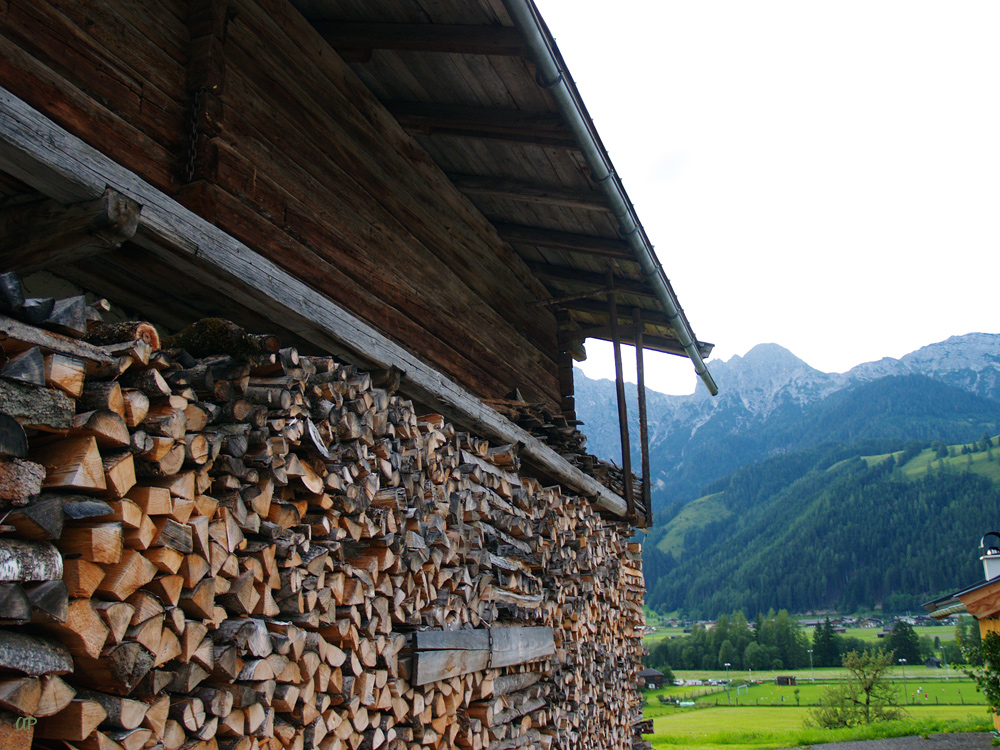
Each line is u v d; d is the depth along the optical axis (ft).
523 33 15.98
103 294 14.28
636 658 30.73
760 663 361.30
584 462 27.50
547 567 21.07
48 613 6.34
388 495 13.01
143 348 8.21
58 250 11.26
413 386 17.56
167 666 8.19
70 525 7.10
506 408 22.44
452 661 14.32
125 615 7.29
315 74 17.43
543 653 19.20
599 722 24.94
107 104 12.28
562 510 22.94
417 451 14.35
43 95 11.10
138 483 8.07
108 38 12.50
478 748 15.53
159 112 13.32
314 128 17.15
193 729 8.11
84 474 6.92
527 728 18.49
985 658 42.32
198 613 8.50
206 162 13.60
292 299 14.33
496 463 19.17
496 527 18.24
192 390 9.07
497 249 27.55
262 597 9.57
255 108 15.15
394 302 19.81
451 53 18.49
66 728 6.79
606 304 33.47
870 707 111.55
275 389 10.11
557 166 22.41
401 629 13.46
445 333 22.61
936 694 205.87
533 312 30.66
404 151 21.34
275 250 15.14
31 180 10.51
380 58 19.74
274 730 9.73
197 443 8.55
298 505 10.61
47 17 11.45
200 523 8.39
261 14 15.71
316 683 10.50
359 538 11.88
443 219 23.41
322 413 11.37
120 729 7.27
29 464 6.44
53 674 6.53
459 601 15.28
